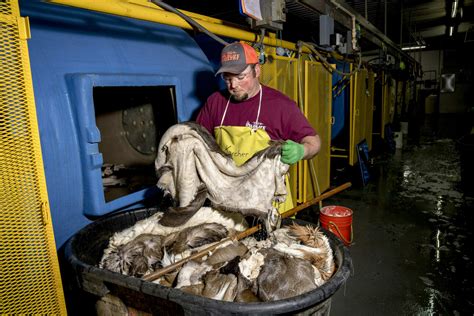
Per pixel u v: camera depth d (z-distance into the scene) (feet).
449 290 7.50
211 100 5.99
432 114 49.52
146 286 3.42
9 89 3.55
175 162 4.83
